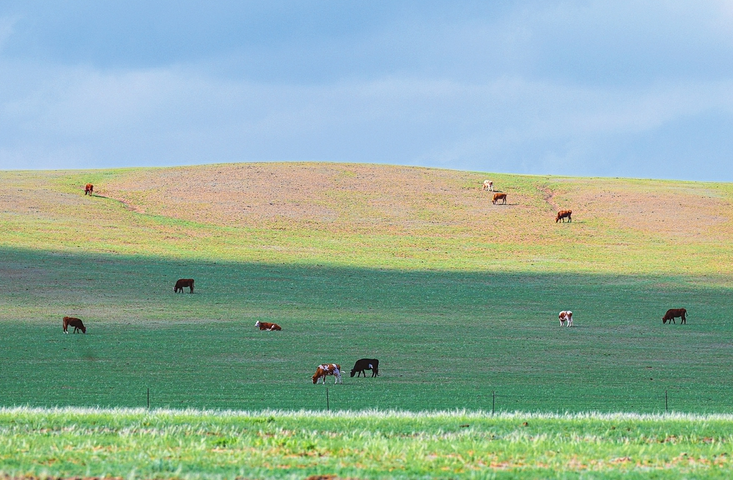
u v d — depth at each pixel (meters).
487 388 37.31
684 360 46.56
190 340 50.06
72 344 47.97
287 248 89.81
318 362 44.38
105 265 76.19
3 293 63.84
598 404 33.06
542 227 102.94
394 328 55.66
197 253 84.50
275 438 18.16
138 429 19.59
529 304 66.31
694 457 17.11
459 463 15.88
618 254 89.81
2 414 22.36
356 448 17.19
